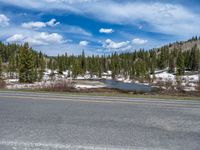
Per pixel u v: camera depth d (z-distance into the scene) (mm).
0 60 56531
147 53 144125
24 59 44625
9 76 67875
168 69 116438
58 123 5445
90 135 4609
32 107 7473
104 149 3885
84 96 11867
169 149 3982
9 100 9016
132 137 4586
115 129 5121
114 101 9930
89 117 6219
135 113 7074
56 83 22125
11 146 3850
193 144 4266
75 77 89875
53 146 3916
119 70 113062
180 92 22188
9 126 5051
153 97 13062
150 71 114125
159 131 5098
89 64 107938
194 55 112375
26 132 4652
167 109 8156
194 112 7691
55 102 8859
